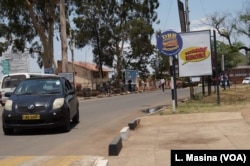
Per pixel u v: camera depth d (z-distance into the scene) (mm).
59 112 13586
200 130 12531
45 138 12891
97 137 12938
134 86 63219
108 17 67750
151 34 70062
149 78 81438
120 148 10148
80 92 48188
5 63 45000
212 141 10594
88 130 14609
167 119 15289
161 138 11633
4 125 13578
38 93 14336
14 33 50531
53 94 14219
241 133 11492
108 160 9055
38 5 48281
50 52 49531
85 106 27062
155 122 15164
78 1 51875
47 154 10273
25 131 14570
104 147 11117
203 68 20547
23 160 9242
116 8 67438
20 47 51938
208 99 24344
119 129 14797
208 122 14359
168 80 80250
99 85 68125
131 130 13680
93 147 11156
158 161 8727
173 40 17578
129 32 69438
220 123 13750
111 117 19141
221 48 65188
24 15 49875
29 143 12031
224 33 51219
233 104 18984
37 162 8953
